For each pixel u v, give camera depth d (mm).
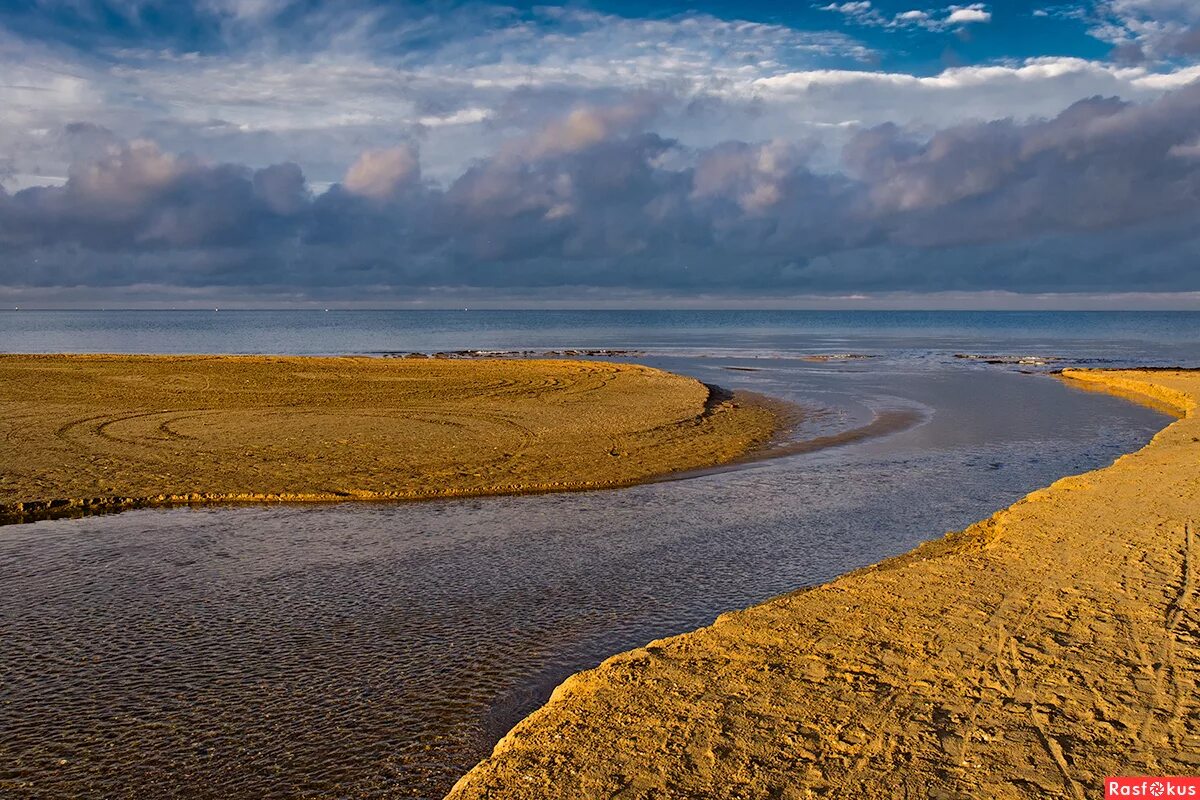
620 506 14547
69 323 146625
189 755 6484
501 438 20297
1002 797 4691
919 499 15203
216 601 9828
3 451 17812
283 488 15250
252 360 40844
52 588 10281
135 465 16766
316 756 6453
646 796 4770
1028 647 6863
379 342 79250
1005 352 65875
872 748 5258
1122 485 13609
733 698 5996
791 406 28516
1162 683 6145
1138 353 64562
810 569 11086
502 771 5090
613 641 8664
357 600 9867
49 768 6305
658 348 71062
